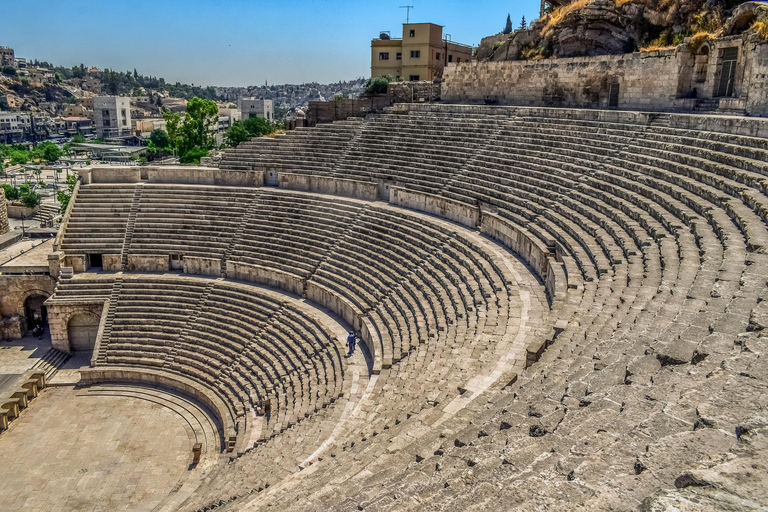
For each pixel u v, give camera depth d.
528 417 9.75
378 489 9.02
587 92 41.31
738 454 5.36
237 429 29.98
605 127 34.06
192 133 86.50
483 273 28.83
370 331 29.88
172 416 33.53
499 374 17.12
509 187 34.91
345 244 39.69
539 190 32.72
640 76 37.59
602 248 23.44
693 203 21.72
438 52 72.75
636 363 10.05
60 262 43.50
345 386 26.19
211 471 26.55
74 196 47.94
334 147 49.66
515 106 43.88
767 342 8.83
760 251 14.91
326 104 56.22
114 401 35.28
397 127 47.09
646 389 8.81
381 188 44.00
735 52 32.44
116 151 128.75
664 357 9.88
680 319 11.96
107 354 38.66
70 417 33.50
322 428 22.09
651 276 17.20
